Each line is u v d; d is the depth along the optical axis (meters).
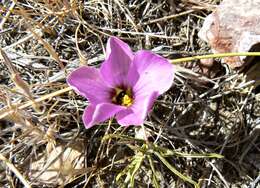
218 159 0.14
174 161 0.14
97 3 0.15
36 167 0.14
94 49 0.15
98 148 0.14
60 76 0.14
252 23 0.14
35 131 0.13
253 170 0.14
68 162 0.14
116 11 0.15
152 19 0.15
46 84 0.14
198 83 0.14
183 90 0.14
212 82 0.14
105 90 0.12
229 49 0.14
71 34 0.15
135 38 0.15
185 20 0.15
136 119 0.11
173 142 0.14
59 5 0.15
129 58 0.12
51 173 0.14
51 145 0.14
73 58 0.15
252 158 0.14
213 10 0.15
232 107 0.14
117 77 0.12
